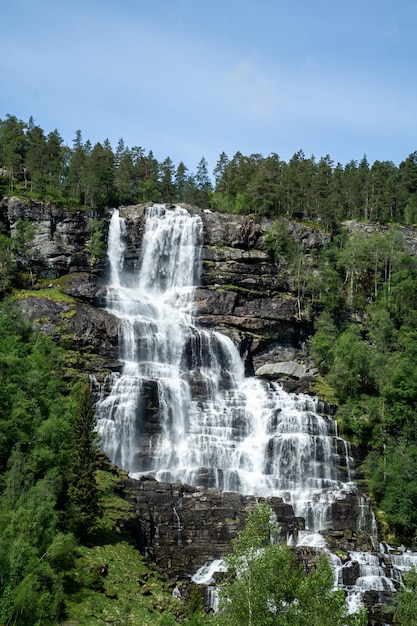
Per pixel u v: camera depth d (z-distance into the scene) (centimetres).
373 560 8300
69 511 7038
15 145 15688
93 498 7269
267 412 10725
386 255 15075
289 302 13425
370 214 17288
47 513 6406
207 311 12988
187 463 9838
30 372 8531
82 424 7700
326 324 13338
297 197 16212
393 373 11656
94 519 7181
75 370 10481
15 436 7569
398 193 18075
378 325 13662
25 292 12256
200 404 10788
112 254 14038
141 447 9944
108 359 10931
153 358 11431
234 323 12875
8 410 7862
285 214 15850
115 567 6888
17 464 7025
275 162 18100
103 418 9969
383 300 14412
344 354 12069
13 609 5334
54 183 15475
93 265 13475
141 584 6850
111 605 6169
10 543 5706
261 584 4881
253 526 5184
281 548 5103
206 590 7144
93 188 14638
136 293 13375
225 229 14412
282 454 10119
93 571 6525
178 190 19225
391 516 9494
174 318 12675
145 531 7888
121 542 7475
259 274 13900
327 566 5162
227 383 11588
